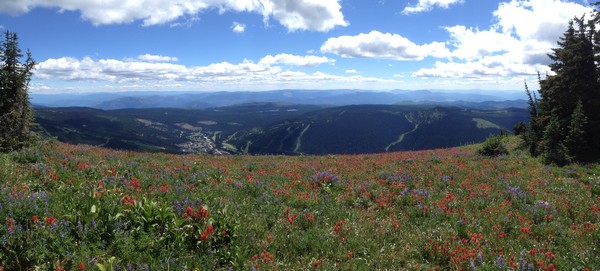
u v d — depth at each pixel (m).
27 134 19.83
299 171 19.09
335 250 8.09
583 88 27.38
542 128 28.75
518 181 16.80
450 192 14.42
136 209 7.59
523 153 29.45
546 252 7.98
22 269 5.50
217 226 7.77
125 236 6.57
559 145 23.80
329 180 15.66
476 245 8.41
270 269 6.82
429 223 10.25
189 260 6.49
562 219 10.74
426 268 7.41
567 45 29.28
